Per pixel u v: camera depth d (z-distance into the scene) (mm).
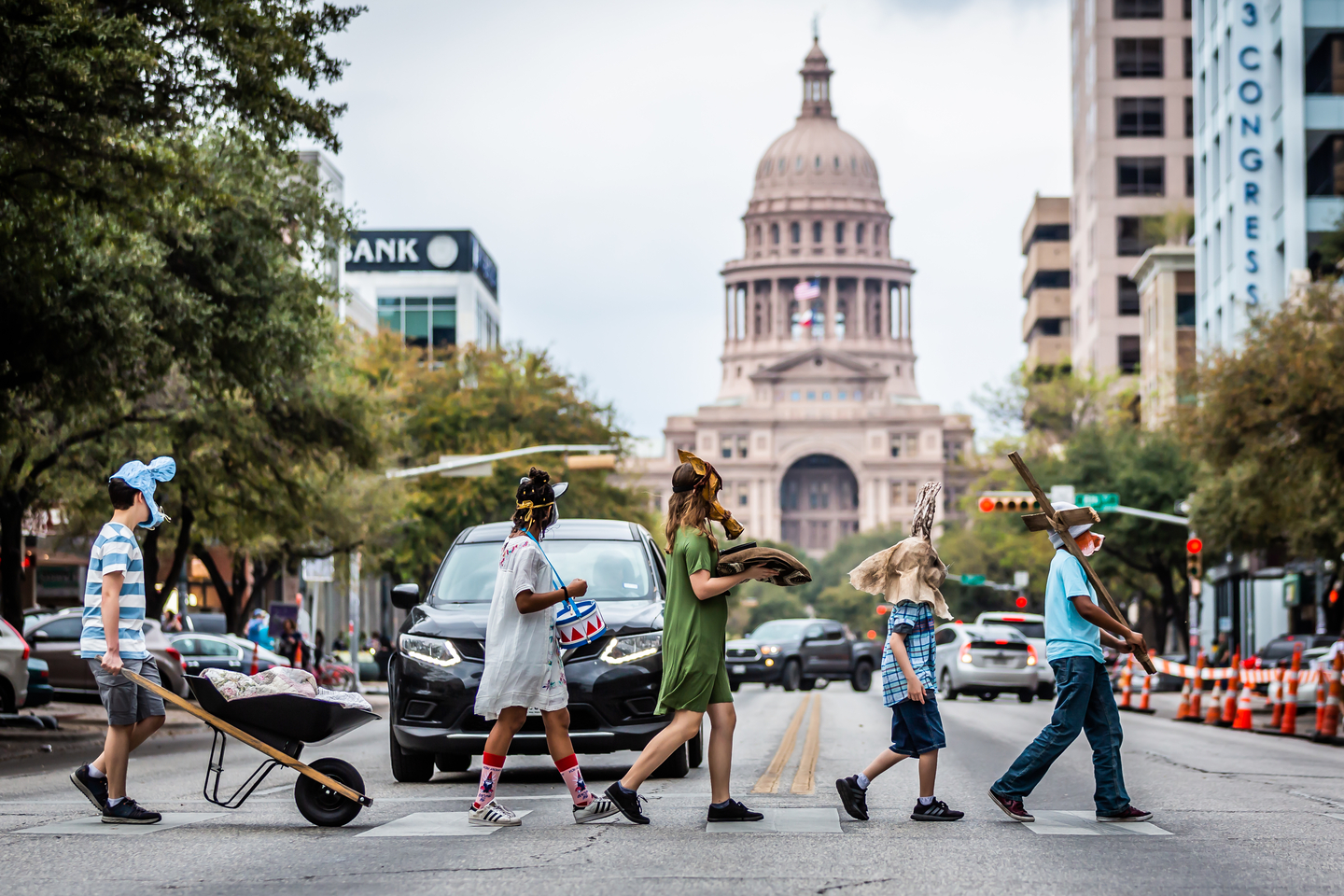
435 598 13992
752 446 188625
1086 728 10164
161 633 29219
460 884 7574
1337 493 31328
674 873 7879
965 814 10531
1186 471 55969
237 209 24266
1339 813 11008
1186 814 10734
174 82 18438
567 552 14305
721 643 9695
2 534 27672
